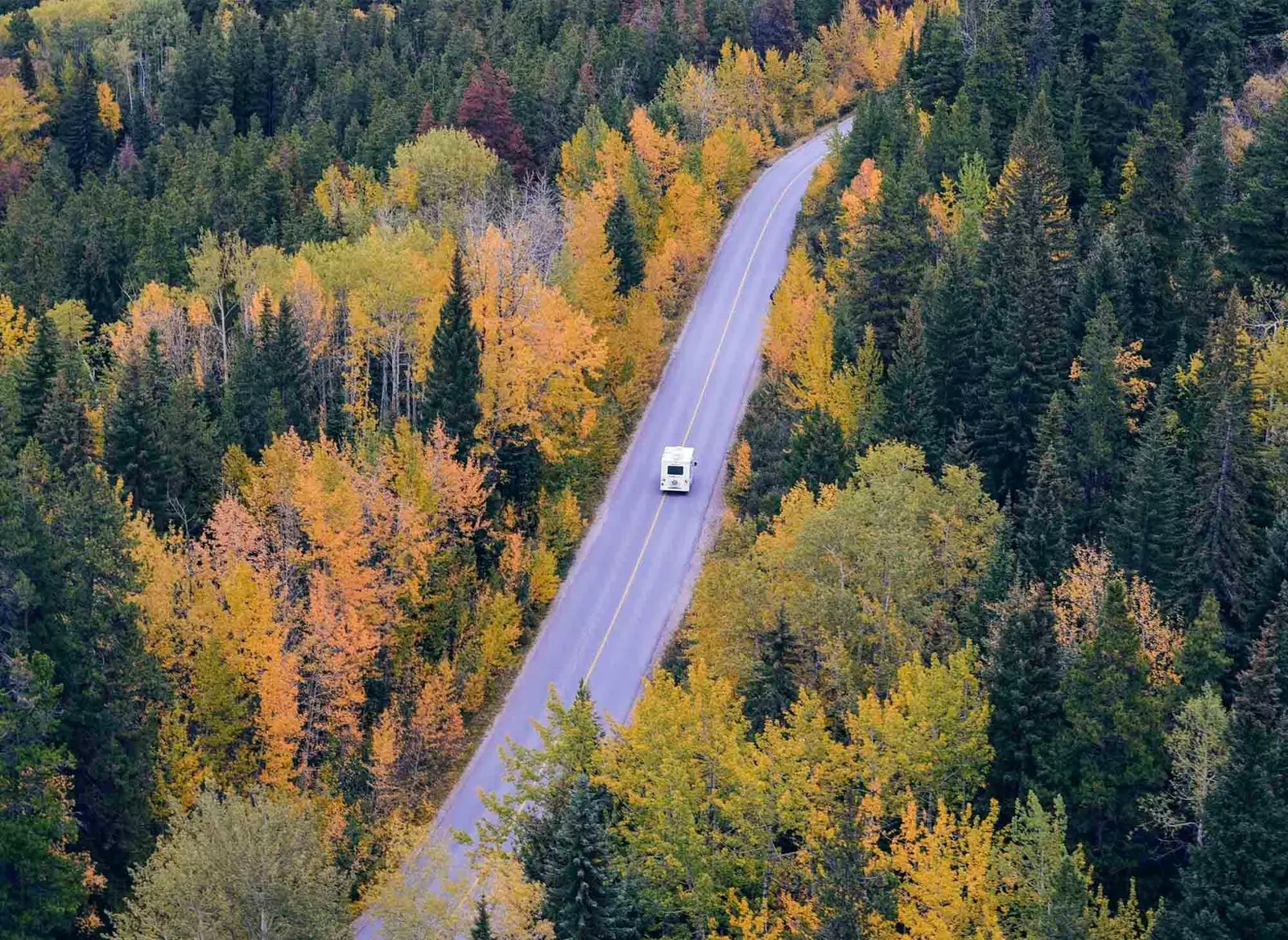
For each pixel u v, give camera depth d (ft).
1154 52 379.35
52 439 279.28
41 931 175.42
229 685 217.56
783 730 188.44
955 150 363.56
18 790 175.11
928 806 181.88
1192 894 160.86
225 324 342.23
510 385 290.35
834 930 157.89
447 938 170.81
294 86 579.48
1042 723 189.47
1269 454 232.12
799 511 238.68
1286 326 268.82
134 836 197.47
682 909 172.55
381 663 247.29
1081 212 335.88
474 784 236.22
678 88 465.88
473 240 331.57
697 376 355.77
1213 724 178.19
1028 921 160.15
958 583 231.71
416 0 650.84
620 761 189.26
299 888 165.37
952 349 286.87
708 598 230.68
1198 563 222.89
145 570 219.20
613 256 343.05
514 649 265.54
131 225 421.59
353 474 248.73
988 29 427.74
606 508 308.81
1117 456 253.44
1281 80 378.53
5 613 187.62
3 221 512.22
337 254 329.72
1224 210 304.91
